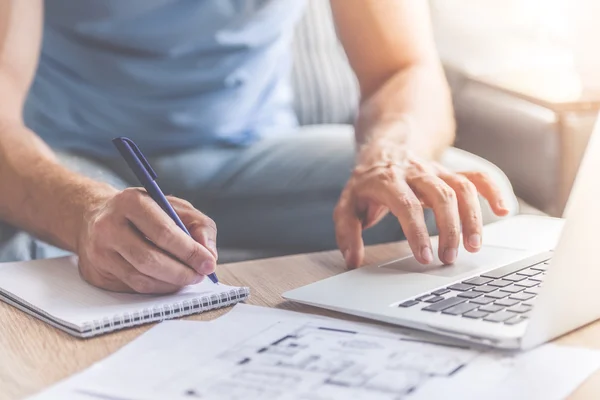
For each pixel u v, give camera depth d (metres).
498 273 0.70
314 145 1.57
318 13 1.65
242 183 1.50
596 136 0.52
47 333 0.61
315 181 1.52
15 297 0.68
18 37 1.31
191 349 0.55
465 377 0.49
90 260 0.70
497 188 0.90
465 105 1.82
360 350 0.54
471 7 1.89
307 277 0.77
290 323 0.60
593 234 0.55
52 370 0.54
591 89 1.81
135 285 0.67
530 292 0.63
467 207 0.79
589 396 0.47
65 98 1.46
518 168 1.74
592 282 0.57
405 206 0.77
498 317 0.57
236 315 0.62
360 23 1.43
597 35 1.88
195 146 1.54
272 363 0.52
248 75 1.55
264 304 0.68
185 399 0.47
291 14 1.60
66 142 1.47
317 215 1.52
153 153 1.51
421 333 0.57
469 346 0.54
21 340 0.60
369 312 0.60
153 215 0.67
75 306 0.65
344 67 1.67
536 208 1.70
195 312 0.65
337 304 0.63
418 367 0.51
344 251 0.83
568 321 0.56
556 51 1.90
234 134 1.56
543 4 1.91
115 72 1.46
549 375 0.49
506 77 1.85
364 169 0.89
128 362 0.53
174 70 1.48
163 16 1.44
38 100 1.46
